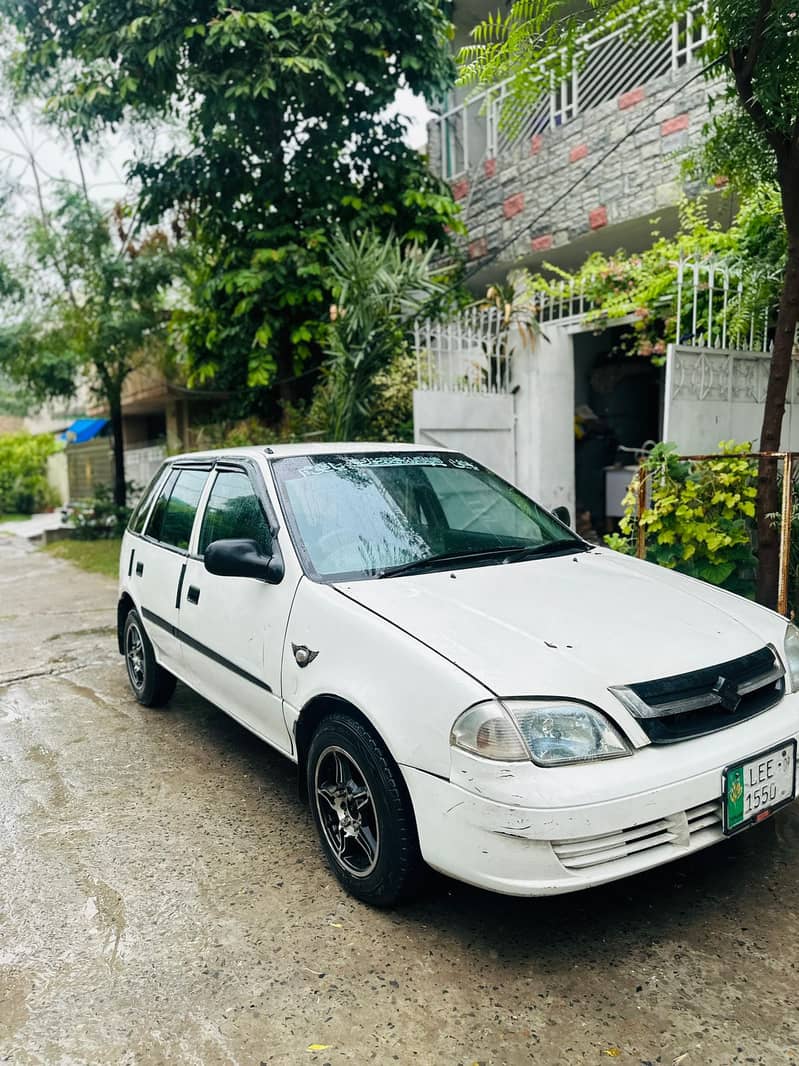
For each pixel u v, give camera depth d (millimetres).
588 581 3396
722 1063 2217
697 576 5559
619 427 11164
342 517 3678
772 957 2652
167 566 4660
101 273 13070
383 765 2775
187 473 4875
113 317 13266
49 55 10039
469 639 2768
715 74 5410
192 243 12570
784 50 4164
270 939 2830
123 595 5461
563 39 4941
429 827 2602
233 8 9039
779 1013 2400
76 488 24156
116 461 16078
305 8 9516
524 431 8797
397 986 2566
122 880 3248
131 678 5539
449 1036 2350
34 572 12586
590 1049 2283
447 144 12805
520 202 10781
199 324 11992
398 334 7992
